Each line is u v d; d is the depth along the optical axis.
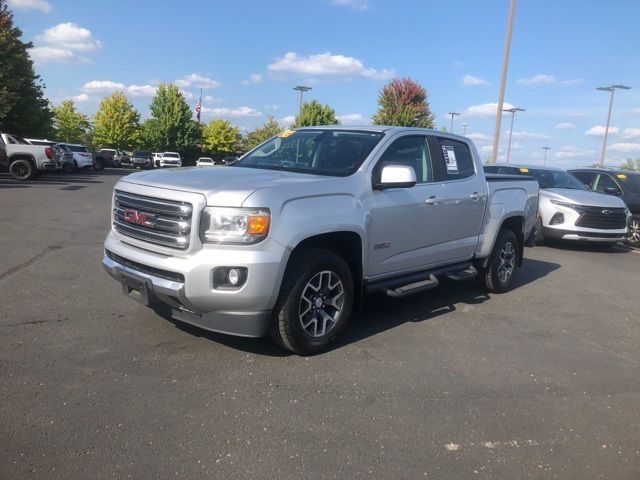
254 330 4.07
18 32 30.50
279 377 4.04
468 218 6.11
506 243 6.94
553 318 6.10
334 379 4.08
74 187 20.00
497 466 3.11
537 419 3.69
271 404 3.63
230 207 3.89
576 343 5.30
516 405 3.87
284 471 2.93
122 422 3.29
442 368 4.43
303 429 3.35
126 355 4.25
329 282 4.50
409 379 4.18
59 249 8.12
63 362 4.07
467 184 6.10
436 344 4.98
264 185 4.11
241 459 3.01
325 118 45.47
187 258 3.94
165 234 4.06
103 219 11.63
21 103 32.12
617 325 6.00
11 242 8.44
